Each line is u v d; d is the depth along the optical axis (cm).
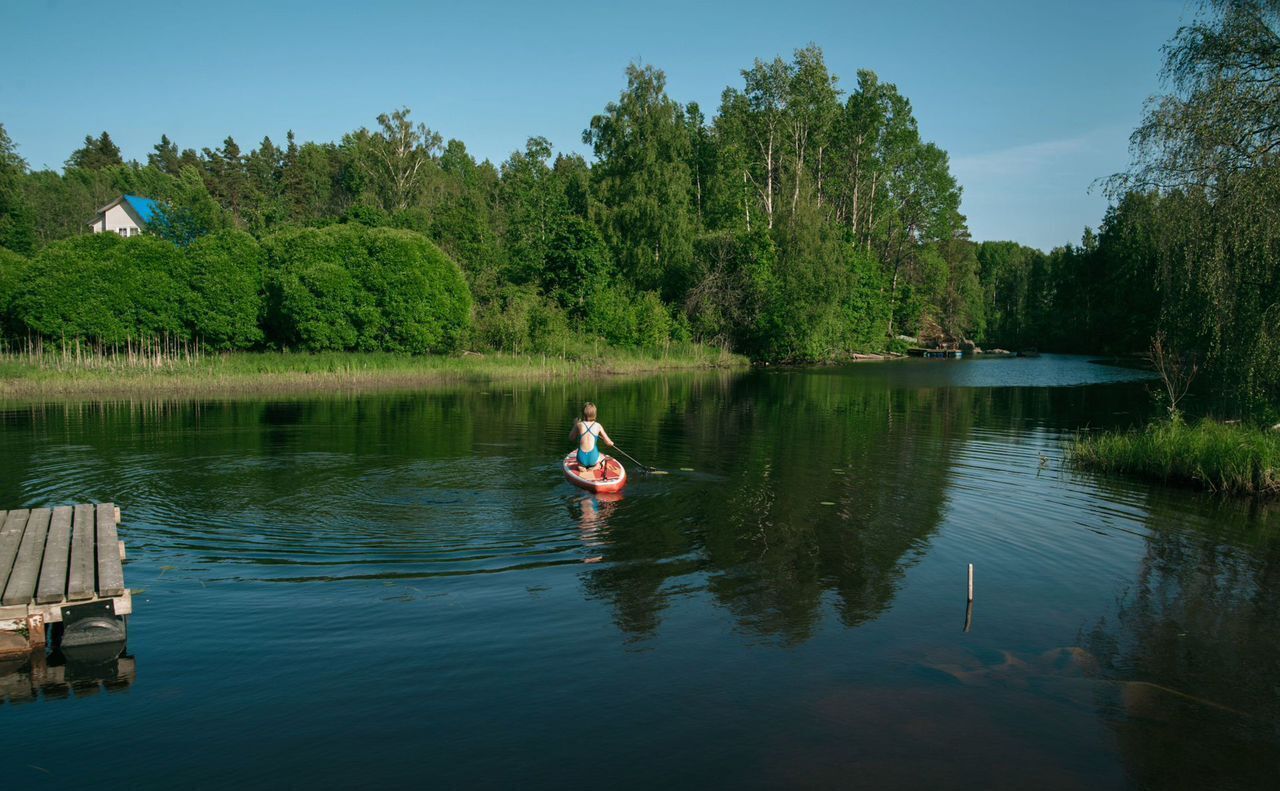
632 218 5272
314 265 3525
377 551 861
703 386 3375
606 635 649
